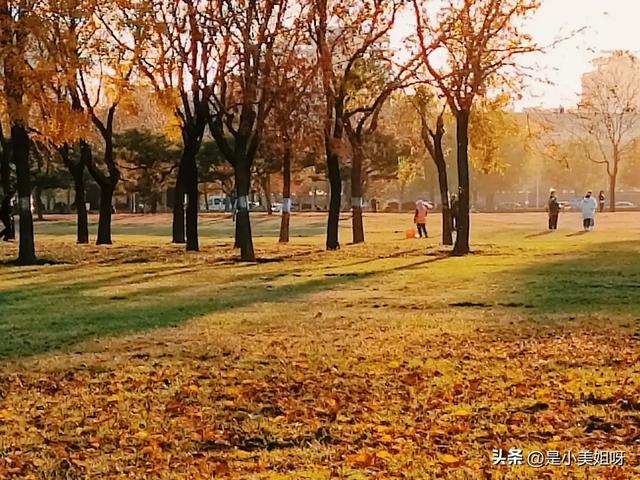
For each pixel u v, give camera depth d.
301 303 16.55
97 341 12.27
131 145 56.56
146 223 62.28
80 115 25.53
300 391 9.02
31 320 14.52
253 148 28.77
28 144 27.70
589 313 14.41
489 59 28.97
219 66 28.50
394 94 34.41
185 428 7.73
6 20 23.45
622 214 65.94
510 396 8.59
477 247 32.75
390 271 23.16
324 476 6.33
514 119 32.00
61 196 101.69
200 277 22.33
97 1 25.11
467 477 6.23
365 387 9.12
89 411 8.36
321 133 32.12
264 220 63.53
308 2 28.38
